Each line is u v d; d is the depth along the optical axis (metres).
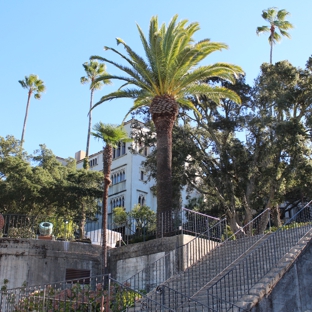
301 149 28.48
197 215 19.12
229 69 22.19
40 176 29.34
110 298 12.56
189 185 35.00
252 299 11.16
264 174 29.61
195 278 14.82
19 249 18.09
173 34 21.66
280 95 29.41
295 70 30.22
